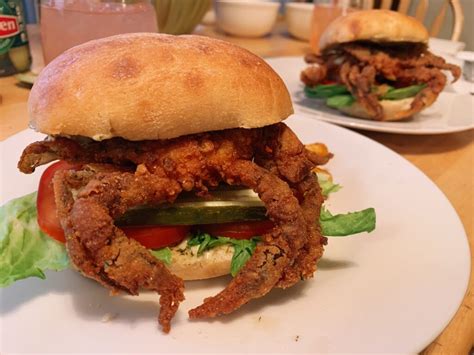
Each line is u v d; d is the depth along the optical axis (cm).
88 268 15
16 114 30
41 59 39
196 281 18
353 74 34
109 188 15
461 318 17
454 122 34
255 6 54
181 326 15
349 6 50
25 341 14
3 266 16
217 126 16
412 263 19
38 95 16
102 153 17
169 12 44
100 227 14
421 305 16
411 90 34
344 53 37
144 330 15
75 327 15
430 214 22
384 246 20
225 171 17
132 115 15
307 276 17
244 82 17
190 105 16
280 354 14
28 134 26
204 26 62
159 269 15
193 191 18
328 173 25
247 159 18
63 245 17
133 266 15
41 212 17
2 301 16
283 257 16
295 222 16
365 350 14
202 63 16
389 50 37
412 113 33
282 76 43
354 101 35
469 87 42
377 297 17
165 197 16
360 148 28
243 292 16
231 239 18
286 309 16
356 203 23
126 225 17
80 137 17
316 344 15
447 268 18
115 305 16
